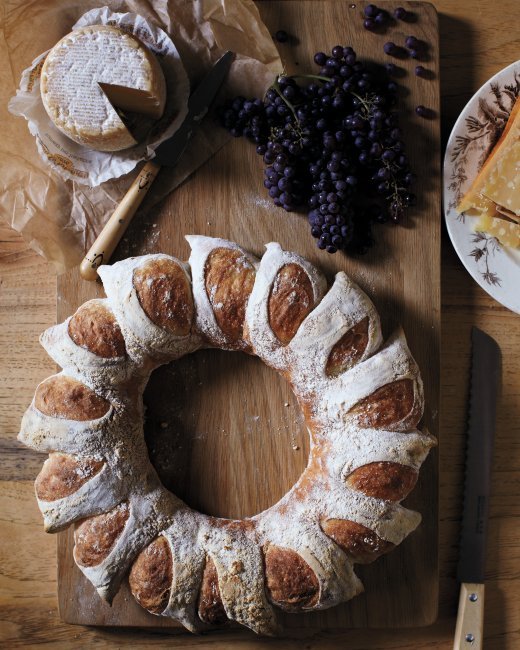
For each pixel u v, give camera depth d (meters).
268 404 0.91
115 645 0.91
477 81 0.94
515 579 0.93
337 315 0.85
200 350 0.92
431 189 0.92
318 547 0.84
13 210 0.90
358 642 0.92
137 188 0.89
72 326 0.85
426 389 0.91
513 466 0.94
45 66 0.87
